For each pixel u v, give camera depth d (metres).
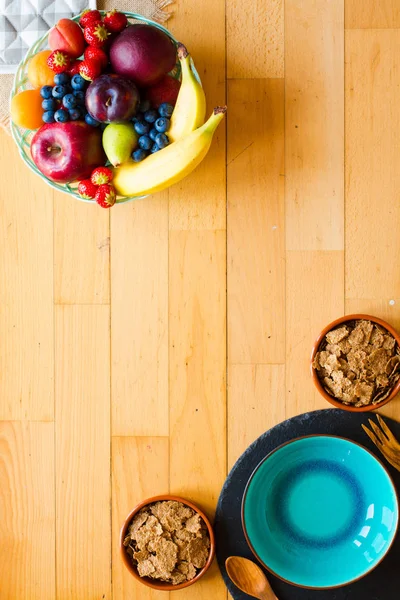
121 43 0.91
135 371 1.14
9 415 1.15
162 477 1.14
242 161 1.12
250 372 1.13
